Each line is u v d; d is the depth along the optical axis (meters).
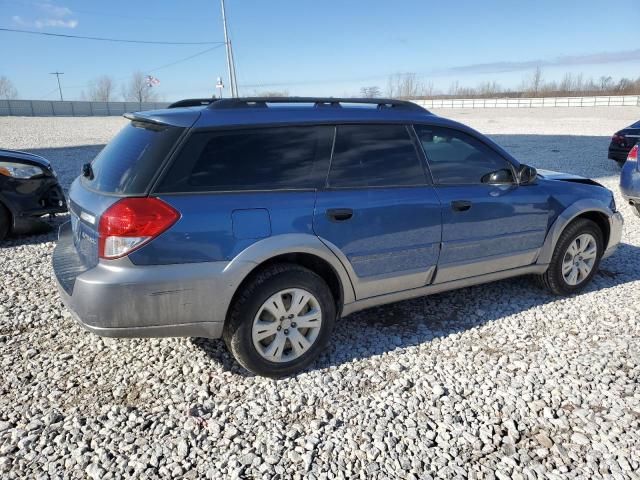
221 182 2.85
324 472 2.40
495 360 3.39
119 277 2.64
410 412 2.85
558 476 2.38
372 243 3.27
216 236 2.77
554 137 19.55
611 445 2.58
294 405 2.89
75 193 3.21
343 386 3.09
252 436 2.64
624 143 11.01
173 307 2.74
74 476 2.35
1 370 3.21
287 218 2.96
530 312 4.11
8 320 3.87
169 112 3.07
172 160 2.76
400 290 3.57
